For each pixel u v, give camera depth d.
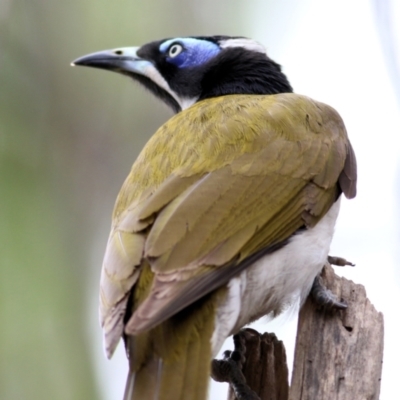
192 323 9.94
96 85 18.67
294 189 11.20
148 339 9.84
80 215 18.19
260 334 11.66
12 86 18.47
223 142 11.34
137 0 19.00
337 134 12.07
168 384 9.63
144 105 18.66
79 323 17.58
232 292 10.27
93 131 18.59
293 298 11.30
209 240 10.29
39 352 17.19
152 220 10.51
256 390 11.55
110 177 18.48
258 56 14.09
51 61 18.72
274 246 10.84
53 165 18.31
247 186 10.93
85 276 17.88
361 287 11.38
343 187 11.78
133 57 14.74
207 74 14.21
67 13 18.89
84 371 17.22
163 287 9.84
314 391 10.77
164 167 11.18
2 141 18.08
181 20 19.06
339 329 11.03
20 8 18.77
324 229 11.48
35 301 17.38
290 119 11.84
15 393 16.95
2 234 17.53
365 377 10.70
